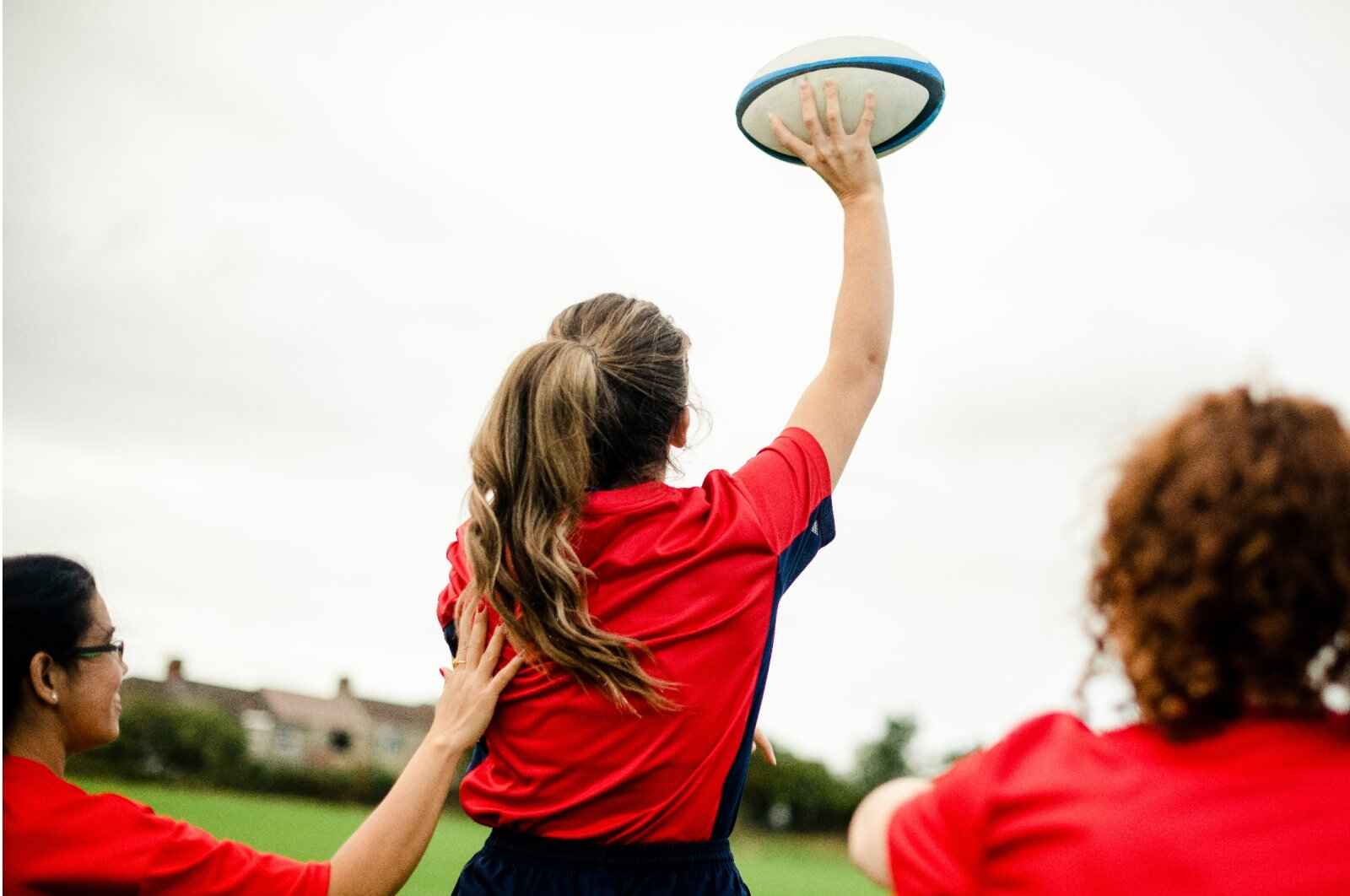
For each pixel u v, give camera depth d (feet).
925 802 4.32
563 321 7.09
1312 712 3.92
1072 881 3.83
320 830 100.07
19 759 6.36
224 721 167.53
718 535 6.33
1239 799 3.76
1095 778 3.97
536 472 6.27
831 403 7.04
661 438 6.76
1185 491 3.94
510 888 6.15
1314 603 3.77
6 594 6.52
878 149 8.69
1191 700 3.94
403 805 6.26
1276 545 3.78
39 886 6.02
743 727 6.35
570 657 6.06
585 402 6.35
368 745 216.33
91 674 6.65
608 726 6.09
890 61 8.07
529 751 6.23
